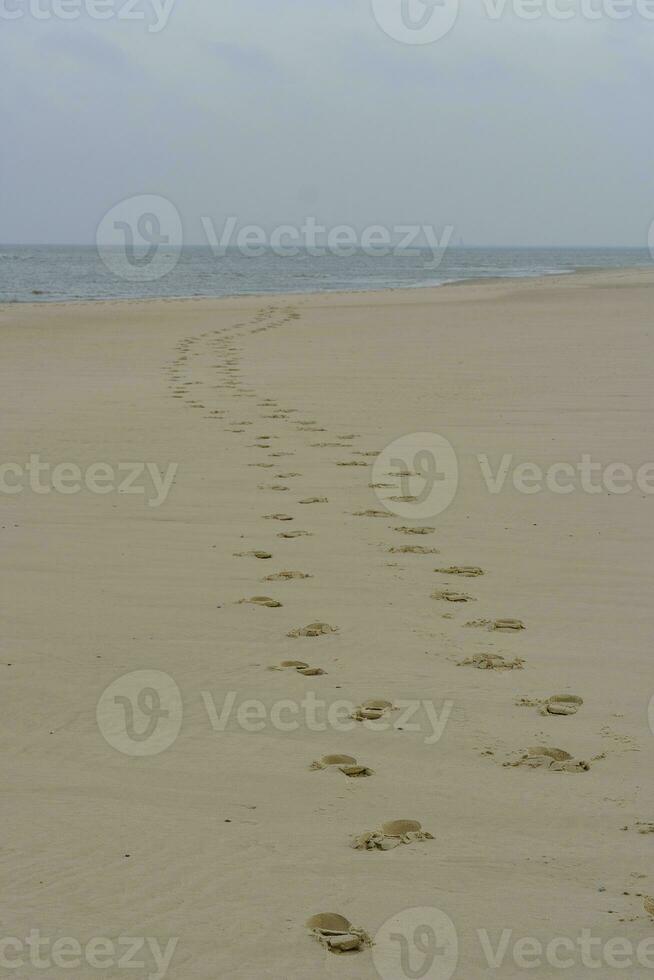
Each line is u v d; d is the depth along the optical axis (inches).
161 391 646.5
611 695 225.6
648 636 259.3
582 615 273.6
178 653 247.1
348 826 174.4
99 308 1417.3
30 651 247.1
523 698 224.1
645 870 162.6
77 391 644.7
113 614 272.1
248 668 239.1
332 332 1021.2
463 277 3031.5
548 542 336.8
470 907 153.5
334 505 381.7
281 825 174.6
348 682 231.8
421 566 313.3
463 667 240.2
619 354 786.2
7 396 623.8
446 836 171.6
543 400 590.2
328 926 148.9
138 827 173.5
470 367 731.4
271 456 461.4
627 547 331.0
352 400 604.7
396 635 259.1
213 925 148.5
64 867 161.6
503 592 290.8
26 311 1336.1
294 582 298.2
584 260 5974.4
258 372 730.8
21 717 213.8
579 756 199.2
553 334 946.7
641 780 189.8
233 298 1760.6
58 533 345.4
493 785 188.2
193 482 414.3
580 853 166.9
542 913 152.3
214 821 175.6
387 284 2566.4
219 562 315.9
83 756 197.8
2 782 188.1
